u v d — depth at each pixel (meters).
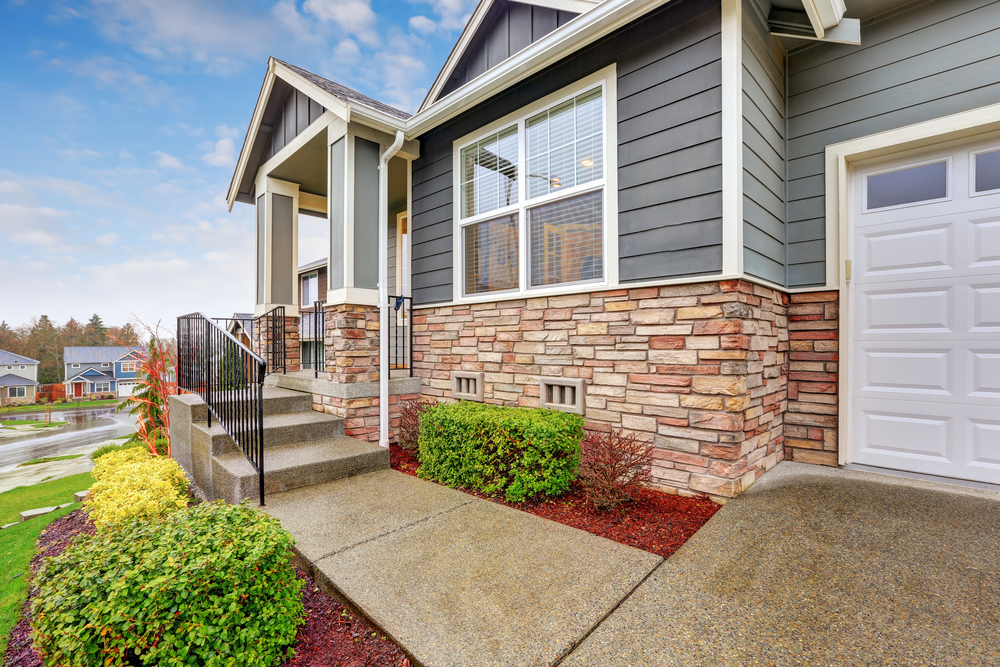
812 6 2.94
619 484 2.90
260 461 3.01
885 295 3.42
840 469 3.41
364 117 4.46
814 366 3.61
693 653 1.55
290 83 5.21
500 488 3.24
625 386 3.39
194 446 4.01
